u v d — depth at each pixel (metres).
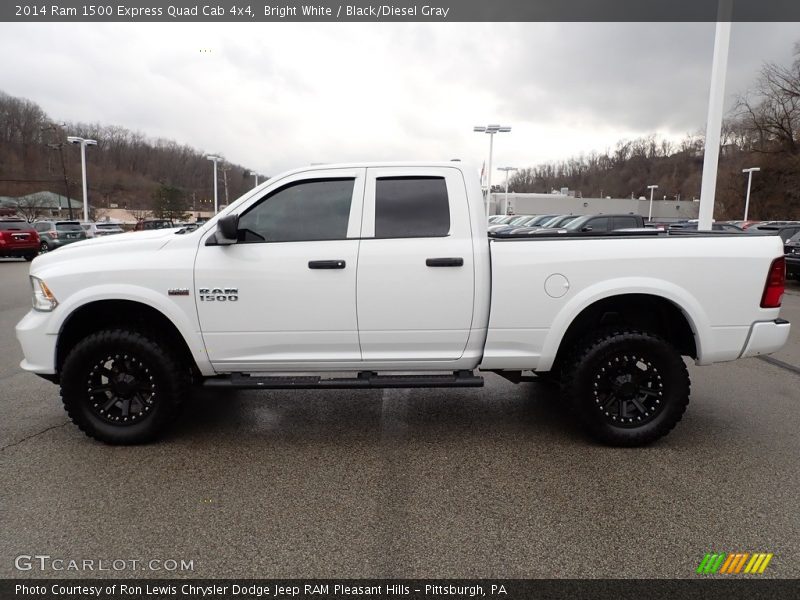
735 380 5.38
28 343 3.65
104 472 3.38
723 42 8.77
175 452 3.69
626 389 3.66
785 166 45.91
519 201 68.56
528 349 3.71
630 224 16.81
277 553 2.56
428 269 3.58
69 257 3.67
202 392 5.03
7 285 12.90
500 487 3.20
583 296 3.61
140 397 3.76
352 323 3.63
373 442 3.87
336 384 3.65
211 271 3.56
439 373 3.85
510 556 2.54
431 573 2.42
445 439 3.92
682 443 3.84
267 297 3.58
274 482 3.26
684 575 2.40
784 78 44.78
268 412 4.50
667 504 3.00
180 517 2.86
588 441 3.89
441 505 2.99
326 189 3.69
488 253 3.64
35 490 3.14
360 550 2.59
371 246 3.59
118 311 3.89
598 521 2.83
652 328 4.06
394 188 3.69
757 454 3.65
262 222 3.66
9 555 2.54
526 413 4.48
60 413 4.40
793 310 9.73
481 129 26.69
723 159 52.69
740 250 3.63
